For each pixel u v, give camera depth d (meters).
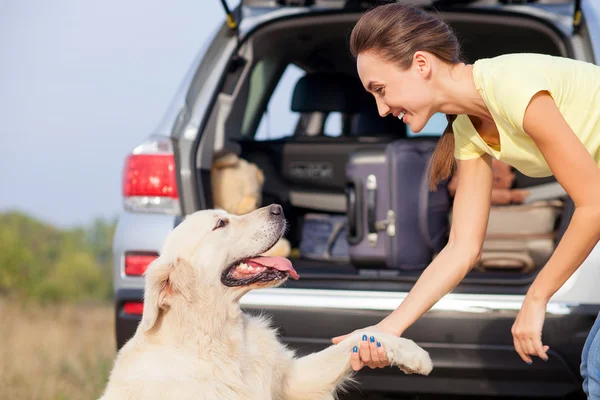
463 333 3.19
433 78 2.44
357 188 3.82
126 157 3.76
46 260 13.78
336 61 5.11
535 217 3.80
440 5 4.08
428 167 2.98
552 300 3.13
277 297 3.36
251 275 3.07
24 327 8.36
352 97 4.82
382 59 2.44
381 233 3.79
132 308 3.54
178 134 3.79
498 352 3.17
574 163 2.23
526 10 3.98
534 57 2.36
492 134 2.63
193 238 3.02
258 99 4.73
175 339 2.97
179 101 3.91
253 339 3.11
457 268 2.76
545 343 3.13
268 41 4.37
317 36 4.59
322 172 4.59
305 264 4.21
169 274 2.95
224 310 3.02
